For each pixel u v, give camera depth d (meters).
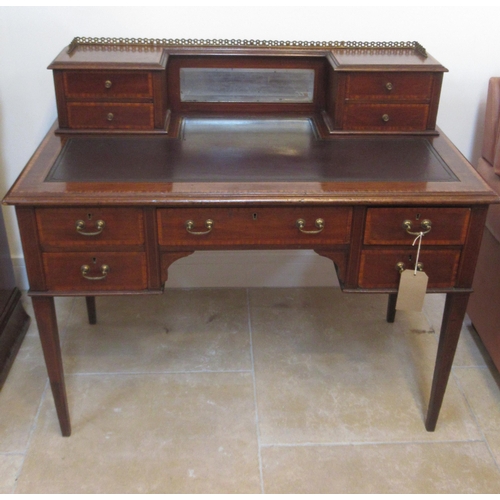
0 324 2.10
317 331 2.33
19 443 1.83
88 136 1.83
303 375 2.11
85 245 1.56
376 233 1.58
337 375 2.11
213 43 1.98
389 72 1.81
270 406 1.97
